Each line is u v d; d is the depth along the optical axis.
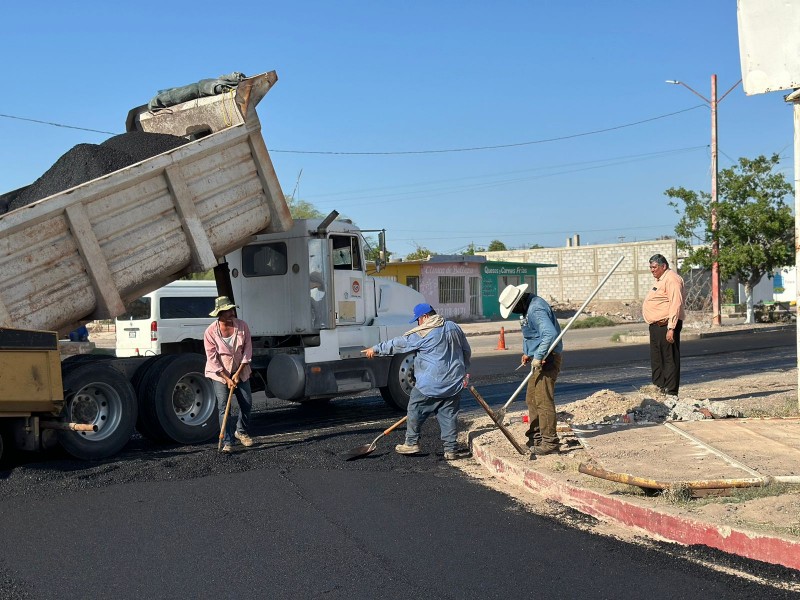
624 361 20.72
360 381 11.69
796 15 8.93
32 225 7.75
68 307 8.10
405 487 7.18
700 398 11.68
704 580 4.64
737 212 33.41
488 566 5.04
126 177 8.41
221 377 8.84
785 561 4.74
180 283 20.08
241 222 9.70
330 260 11.43
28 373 7.66
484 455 8.07
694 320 40.47
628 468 6.43
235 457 8.45
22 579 4.94
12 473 7.58
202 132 10.10
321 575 4.93
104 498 6.85
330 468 7.96
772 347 24.05
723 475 6.13
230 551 5.42
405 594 4.61
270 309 11.80
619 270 56.69
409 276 44.00
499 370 19.17
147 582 4.86
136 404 8.91
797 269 9.29
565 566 4.99
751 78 9.18
